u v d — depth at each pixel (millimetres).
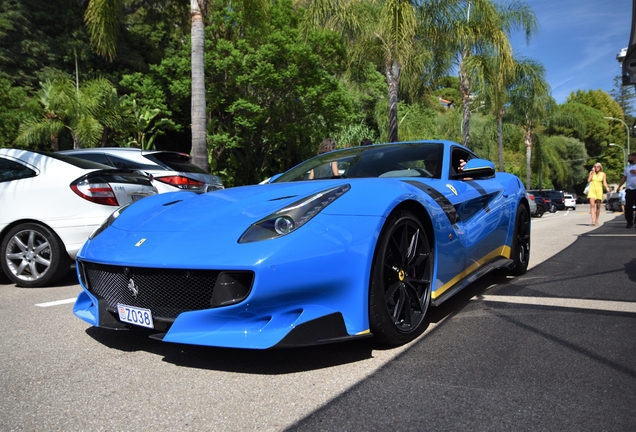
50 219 3961
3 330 2730
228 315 1938
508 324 2607
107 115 13562
